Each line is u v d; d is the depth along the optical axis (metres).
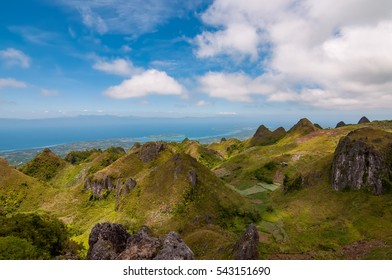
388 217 79.81
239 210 101.88
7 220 59.16
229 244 57.22
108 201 145.38
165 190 107.00
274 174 154.00
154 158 172.75
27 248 43.00
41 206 149.75
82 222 122.94
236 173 167.25
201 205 99.50
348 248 71.06
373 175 94.44
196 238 64.81
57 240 57.38
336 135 190.00
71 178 199.50
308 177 117.06
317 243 75.44
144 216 99.69
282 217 98.06
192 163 115.81
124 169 162.88
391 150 99.00
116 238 41.28
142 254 33.78
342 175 102.19
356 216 84.56
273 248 72.88
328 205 96.50
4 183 157.38
